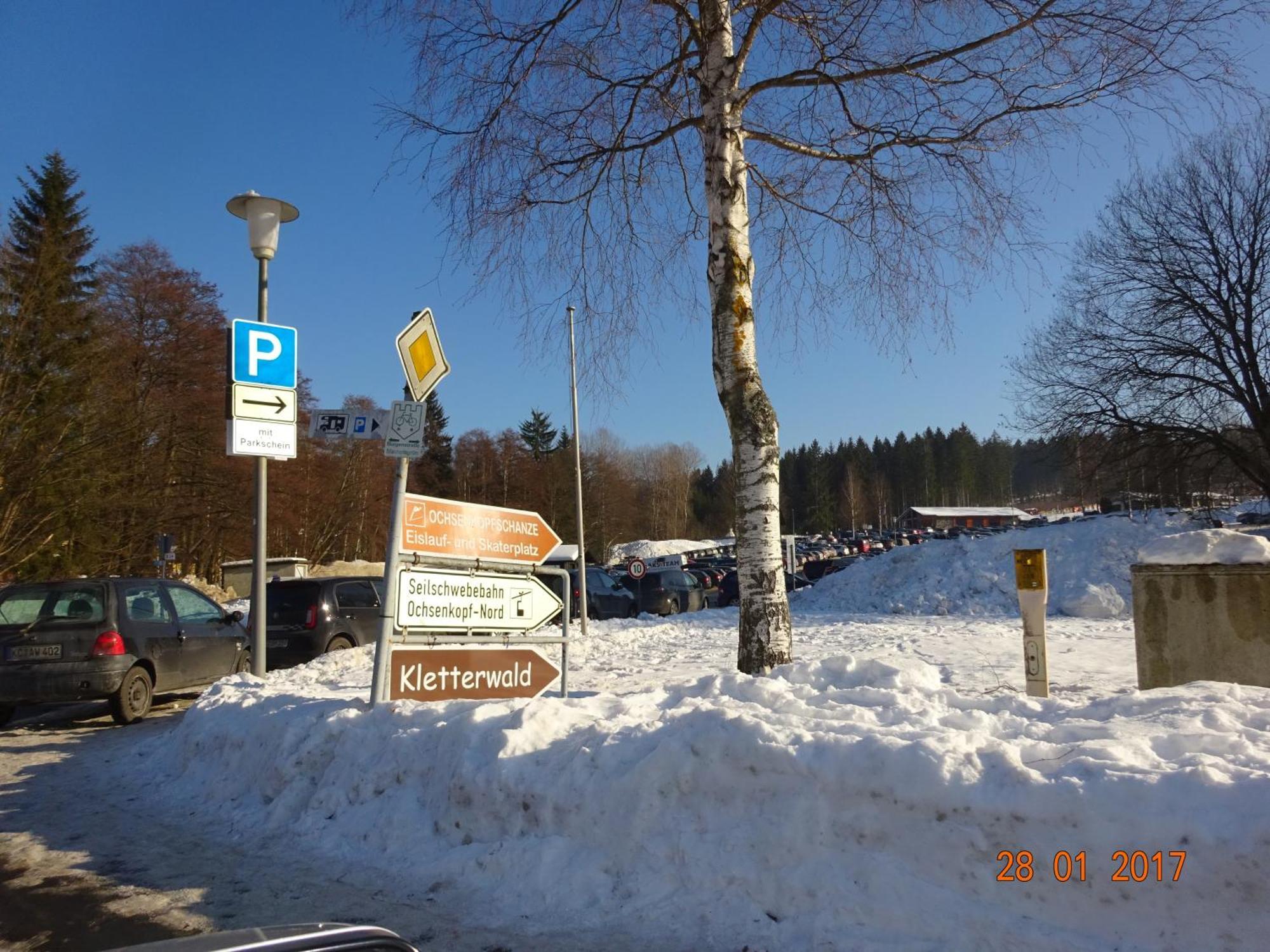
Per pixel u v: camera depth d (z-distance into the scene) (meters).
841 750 4.14
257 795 6.32
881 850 3.92
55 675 9.77
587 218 10.21
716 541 91.19
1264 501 33.62
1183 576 6.62
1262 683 6.27
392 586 6.67
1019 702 5.20
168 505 38.91
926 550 23.55
